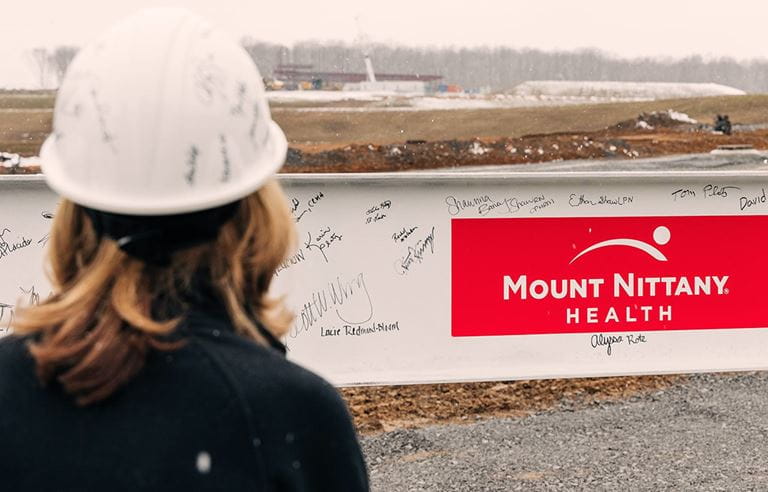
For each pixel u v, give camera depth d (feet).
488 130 135.23
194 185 4.05
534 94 173.78
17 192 15.11
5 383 4.05
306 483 4.13
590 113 144.87
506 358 16.48
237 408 3.94
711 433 17.94
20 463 3.91
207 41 4.22
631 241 16.67
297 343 16.02
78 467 3.86
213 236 4.17
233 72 4.22
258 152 4.26
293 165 114.42
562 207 16.43
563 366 16.63
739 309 17.08
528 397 20.20
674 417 18.88
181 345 3.99
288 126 130.52
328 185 15.88
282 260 4.44
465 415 19.21
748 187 16.85
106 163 4.02
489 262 16.33
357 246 16.03
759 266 17.08
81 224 4.27
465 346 16.37
